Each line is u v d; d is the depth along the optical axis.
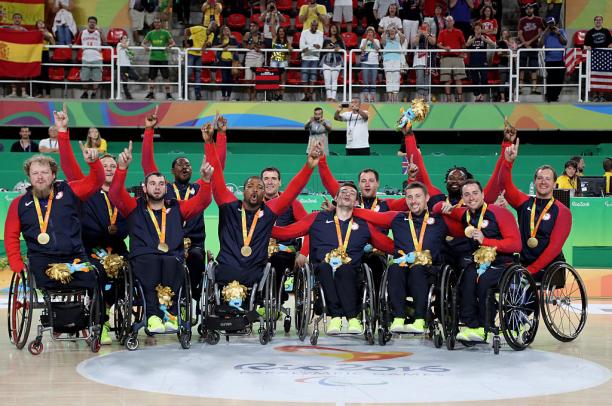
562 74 18.19
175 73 18.45
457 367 7.27
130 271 7.93
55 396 6.09
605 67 17.89
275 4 18.70
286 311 8.87
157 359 7.58
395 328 8.09
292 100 18.59
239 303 8.20
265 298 8.38
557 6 19.41
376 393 6.18
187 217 8.44
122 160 8.09
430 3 18.53
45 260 8.00
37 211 8.02
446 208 8.31
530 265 8.79
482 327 8.10
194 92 18.53
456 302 8.09
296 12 19.66
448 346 8.16
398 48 17.70
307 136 18.73
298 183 8.55
